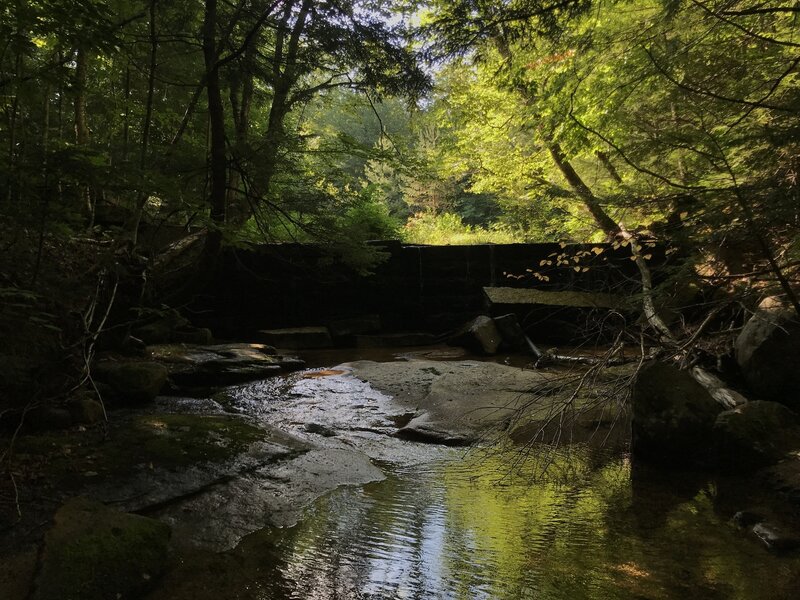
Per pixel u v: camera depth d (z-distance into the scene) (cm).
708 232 389
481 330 965
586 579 260
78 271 553
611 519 327
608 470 409
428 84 607
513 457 437
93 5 390
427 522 323
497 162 1350
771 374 470
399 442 484
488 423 512
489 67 771
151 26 620
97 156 415
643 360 502
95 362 567
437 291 1204
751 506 338
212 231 668
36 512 289
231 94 806
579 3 419
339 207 832
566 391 559
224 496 338
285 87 750
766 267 470
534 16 430
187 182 643
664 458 412
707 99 414
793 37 540
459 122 1270
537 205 1383
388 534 307
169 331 854
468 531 312
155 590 244
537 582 258
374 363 800
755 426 396
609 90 660
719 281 509
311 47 663
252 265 1152
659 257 1047
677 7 425
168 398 603
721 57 467
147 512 309
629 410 521
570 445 458
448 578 262
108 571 235
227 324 1142
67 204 418
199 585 250
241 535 300
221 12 691
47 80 425
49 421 420
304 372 766
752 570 265
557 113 722
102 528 254
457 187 2173
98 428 432
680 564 273
